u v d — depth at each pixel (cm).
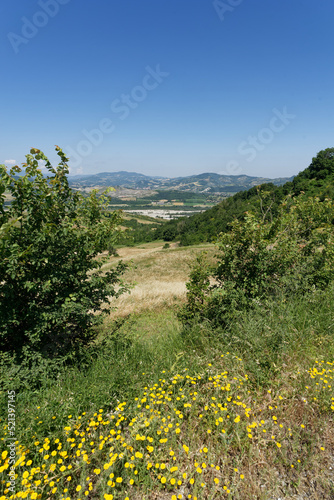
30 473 212
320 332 392
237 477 211
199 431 254
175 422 260
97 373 346
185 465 223
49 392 312
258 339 366
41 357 344
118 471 216
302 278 550
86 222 435
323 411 268
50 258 359
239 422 257
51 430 257
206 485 207
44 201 368
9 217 352
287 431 247
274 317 412
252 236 490
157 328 699
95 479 215
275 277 525
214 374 323
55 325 379
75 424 257
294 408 273
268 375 314
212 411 268
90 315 395
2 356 324
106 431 250
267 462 223
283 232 566
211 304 528
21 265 347
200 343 424
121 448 230
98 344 437
